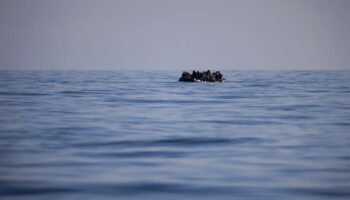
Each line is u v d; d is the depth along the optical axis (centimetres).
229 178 5194
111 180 5084
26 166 5728
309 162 6025
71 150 6788
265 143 7431
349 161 6088
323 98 16888
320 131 8762
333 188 4806
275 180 5122
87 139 7756
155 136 8088
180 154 6538
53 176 5241
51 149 6856
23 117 10838
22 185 4862
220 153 6612
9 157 6256
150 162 5997
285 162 6019
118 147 7056
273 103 14812
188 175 5322
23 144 7256
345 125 9631
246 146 7175
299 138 7938
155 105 14062
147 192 4644
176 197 4481
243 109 12925
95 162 5981
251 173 5428
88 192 4631
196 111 12375
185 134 8331
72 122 9962
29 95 17962
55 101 15312
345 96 17862
